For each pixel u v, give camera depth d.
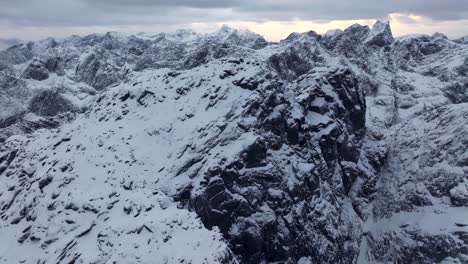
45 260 59.06
